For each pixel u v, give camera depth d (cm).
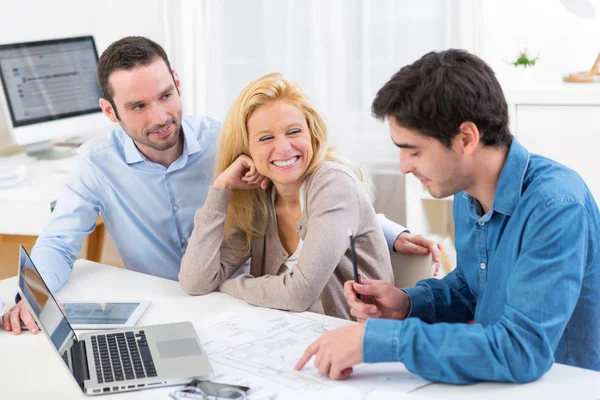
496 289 131
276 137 162
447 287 152
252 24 327
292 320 148
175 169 206
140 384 122
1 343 146
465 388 117
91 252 293
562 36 299
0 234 261
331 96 320
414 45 309
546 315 115
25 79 301
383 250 175
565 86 269
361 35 311
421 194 288
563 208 118
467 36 303
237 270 193
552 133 268
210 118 217
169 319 155
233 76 335
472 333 116
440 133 118
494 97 119
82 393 122
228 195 174
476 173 125
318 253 157
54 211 203
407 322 120
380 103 123
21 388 126
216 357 132
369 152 321
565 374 120
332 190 162
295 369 126
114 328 150
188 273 168
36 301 129
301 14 318
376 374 123
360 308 145
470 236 138
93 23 348
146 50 187
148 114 188
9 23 336
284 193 175
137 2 341
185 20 335
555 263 116
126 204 208
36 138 303
